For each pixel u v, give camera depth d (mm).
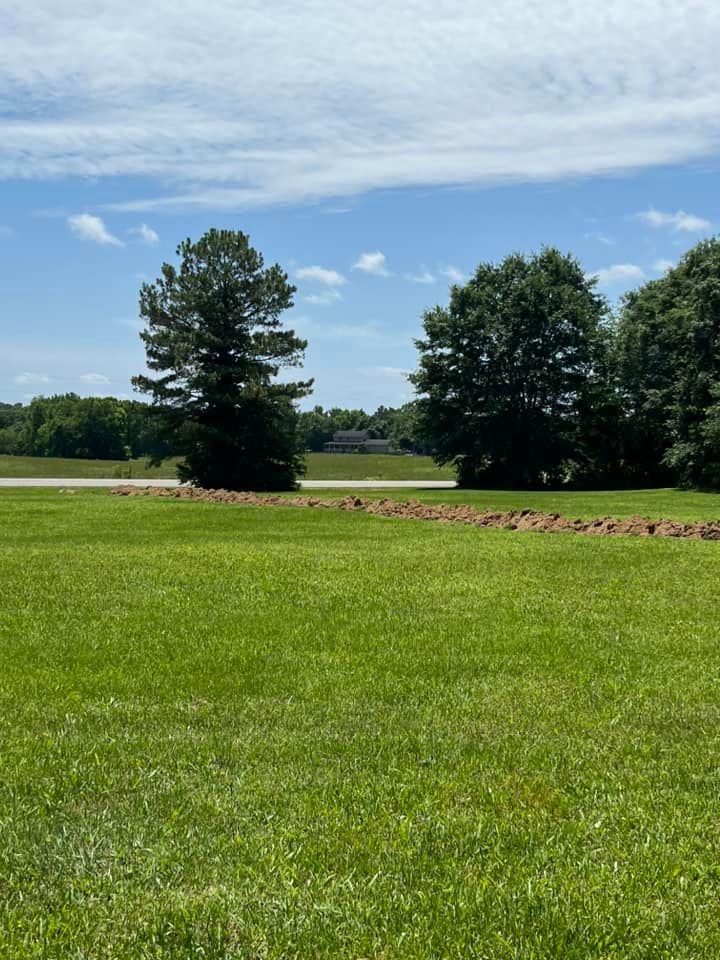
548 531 18172
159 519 20359
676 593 10281
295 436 49688
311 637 8070
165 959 3205
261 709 6023
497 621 8750
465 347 53031
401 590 10406
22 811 4355
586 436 53688
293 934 3328
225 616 8953
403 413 57500
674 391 46031
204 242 48344
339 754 5176
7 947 3225
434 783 4719
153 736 5457
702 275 42812
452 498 34094
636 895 3600
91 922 3404
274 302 48656
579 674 6910
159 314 47875
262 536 16828
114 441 120500
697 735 5539
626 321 53312
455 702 6195
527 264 55781
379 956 3217
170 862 3840
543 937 3307
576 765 5008
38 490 34781
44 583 10844
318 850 3965
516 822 4273
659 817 4324
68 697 6258
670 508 27125
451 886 3650
